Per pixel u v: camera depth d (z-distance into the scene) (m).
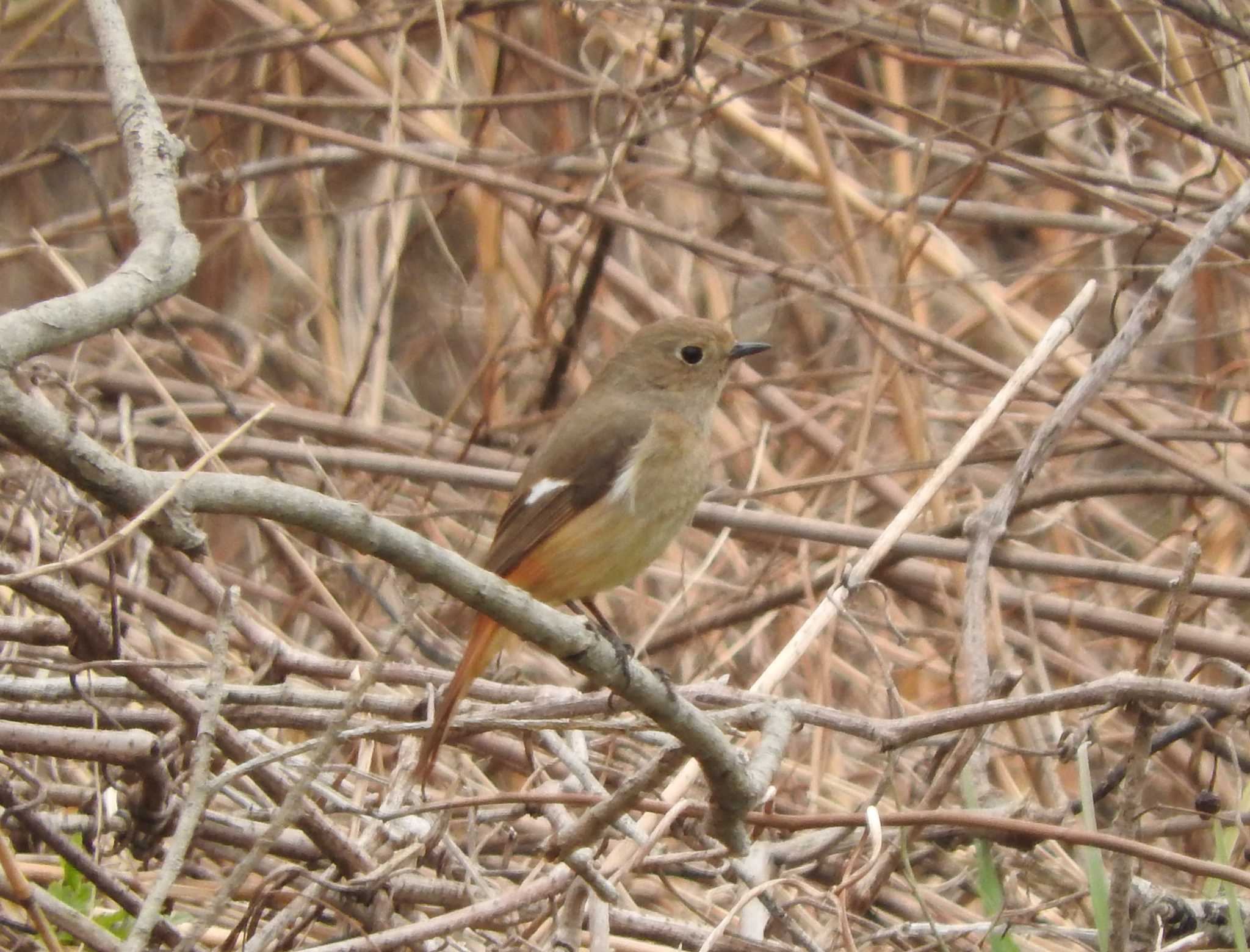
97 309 4.66
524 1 12.82
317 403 13.53
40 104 13.64
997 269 13.30
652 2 11.94
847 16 12.23
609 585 9.07
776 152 12.80
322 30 13.68
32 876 7.50
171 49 14.39
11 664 8.31
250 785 8.52
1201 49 12.50
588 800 7.00
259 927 7.60
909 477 13.47
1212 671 11.60
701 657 11.93
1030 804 8.82
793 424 13.10
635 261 13.83
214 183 12.52
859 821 6.90
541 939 7.85
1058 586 12.94
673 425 9.12
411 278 14.20
